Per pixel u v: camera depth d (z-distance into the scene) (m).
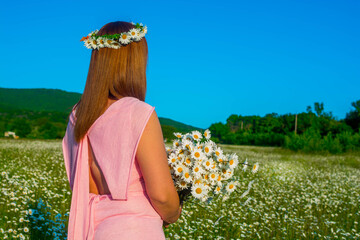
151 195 1.29
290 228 4.60
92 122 1.37
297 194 7.02
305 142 23.05
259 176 9.41
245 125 57.66
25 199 4.47
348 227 4.89
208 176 2.00
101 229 1.29
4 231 3.33
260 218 4.97
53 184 6.32
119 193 1.28
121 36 1.41
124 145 1.28
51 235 3.44
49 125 39.59
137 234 1.26
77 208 1.38
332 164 15.34
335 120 37.81
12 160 9.34
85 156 1.41
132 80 1.43
